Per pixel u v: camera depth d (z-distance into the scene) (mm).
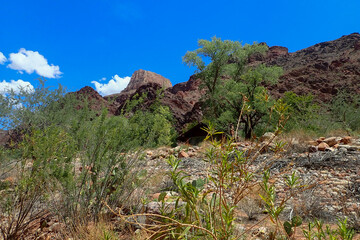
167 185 3824
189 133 23438
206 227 1294
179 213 1994
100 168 3055
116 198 2947
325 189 3436
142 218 2350
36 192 2783
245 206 2742
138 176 3445
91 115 3463
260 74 19594
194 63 24141
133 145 3248
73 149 2975
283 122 1399
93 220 2812
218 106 22219
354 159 4543
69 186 2777
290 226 1764
